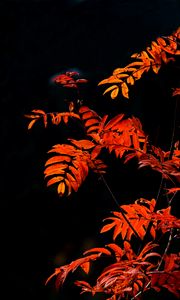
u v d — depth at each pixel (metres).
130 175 7.11
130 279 1.51
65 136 8.66
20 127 9.34
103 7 9.34
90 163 1.66
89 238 7.13
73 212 7.56
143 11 9.15
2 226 7.66
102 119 1.60
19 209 7.96
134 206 1.72
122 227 1.79
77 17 9.52
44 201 7.91
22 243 7.37
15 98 9.58
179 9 8.99
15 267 6.88
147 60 1.67
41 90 9.33
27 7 9.83
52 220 7.58
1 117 9.53
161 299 3.89
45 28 9.73
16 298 6.30
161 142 3.61
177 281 1.42
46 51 9.70
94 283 5.79
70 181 1.71
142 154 1.50
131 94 6.16
